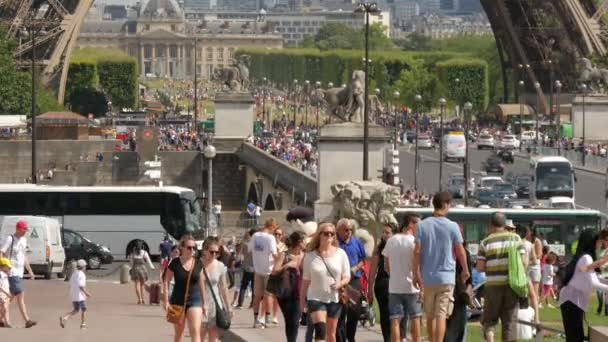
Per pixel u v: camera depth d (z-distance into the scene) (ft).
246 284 609.42
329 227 408.05
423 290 395.14
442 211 395.14
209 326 438.81
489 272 401.70
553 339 478.18
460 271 400.06
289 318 442.09
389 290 412.57
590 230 390.63
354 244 436.35
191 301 430.61
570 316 390.21
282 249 500.33
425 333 469.16
